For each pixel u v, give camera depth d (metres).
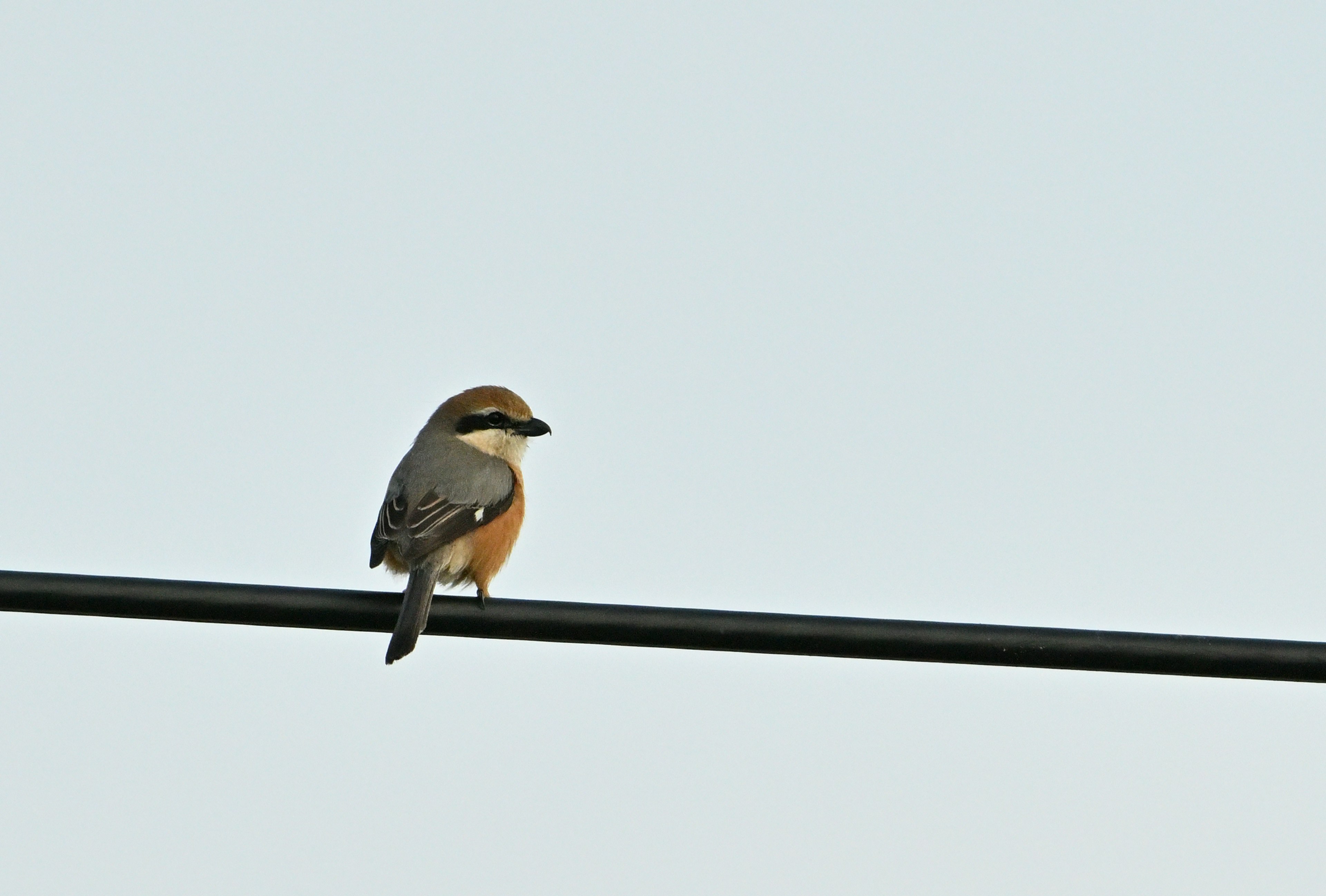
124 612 10.26
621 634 10.53
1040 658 10.20
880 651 10.27
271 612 10.64
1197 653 10.16
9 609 10.09
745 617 10.33
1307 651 10.16
